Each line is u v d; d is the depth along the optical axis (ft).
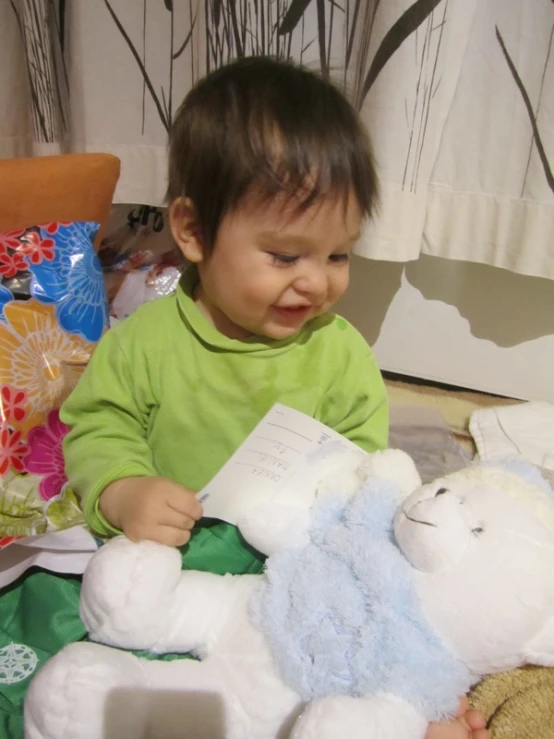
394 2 2.72
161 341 2.41
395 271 4.03
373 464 2.09
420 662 1.59
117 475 2.16
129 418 2.43
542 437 3.58
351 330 2.58
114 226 4.21
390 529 1.83
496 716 1.75
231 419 2.41
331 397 2.52
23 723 1.81
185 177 2.19
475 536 1.67
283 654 1.71
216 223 2.09
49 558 2.32
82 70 3.55
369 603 1.67
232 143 2.02
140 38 3.41
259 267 2.07
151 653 1.87
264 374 2.39
